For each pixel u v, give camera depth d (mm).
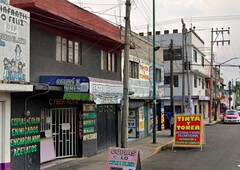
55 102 14992
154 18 21656
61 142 15906
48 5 13969
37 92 12703
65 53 15773
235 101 104750
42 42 14000
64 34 15531
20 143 12516
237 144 22750
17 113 12414
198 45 49219
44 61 14109
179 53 44969
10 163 11977
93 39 17766
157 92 29578
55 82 13727
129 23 13250
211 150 19984
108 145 19609
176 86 44906
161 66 30859
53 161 15055
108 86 15297
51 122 15242
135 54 24375
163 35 45844
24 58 11453
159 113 31500
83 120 16625
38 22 13641
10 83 10781
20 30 11289
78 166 14398
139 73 25156
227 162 15742
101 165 14586
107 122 19594
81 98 13617
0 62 10414
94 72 18266
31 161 13109
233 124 45281
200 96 48344
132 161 11047
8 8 10797
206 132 32312
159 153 18984
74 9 16047
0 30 10461
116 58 21328
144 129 26594
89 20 17453
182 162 15875
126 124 13016
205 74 51281
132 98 23141
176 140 20672
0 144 11656
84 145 16672
